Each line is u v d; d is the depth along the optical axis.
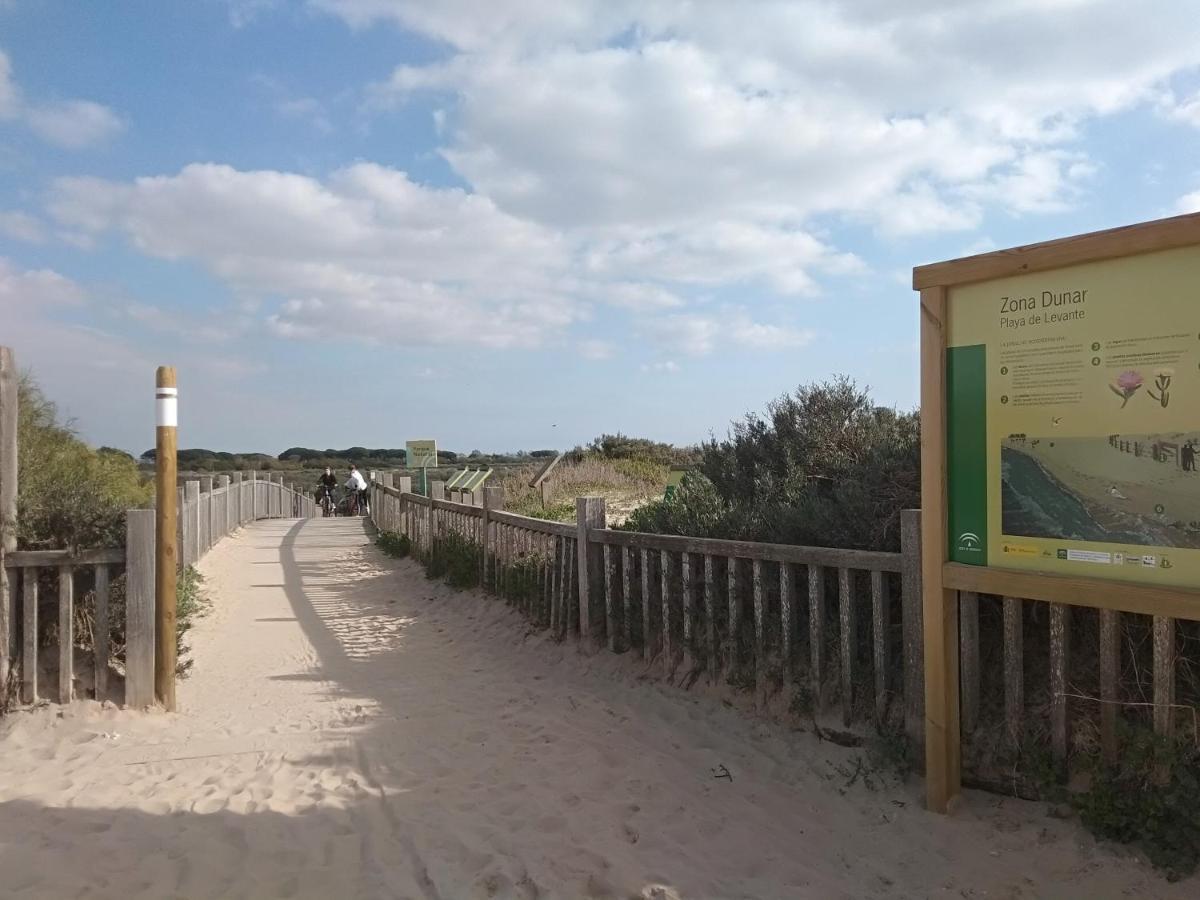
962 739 4.27
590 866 3.72
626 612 6.93
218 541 16.45
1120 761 3.68
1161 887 3.29
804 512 6.02
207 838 4.02
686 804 4.39
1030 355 3.74
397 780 4.85
